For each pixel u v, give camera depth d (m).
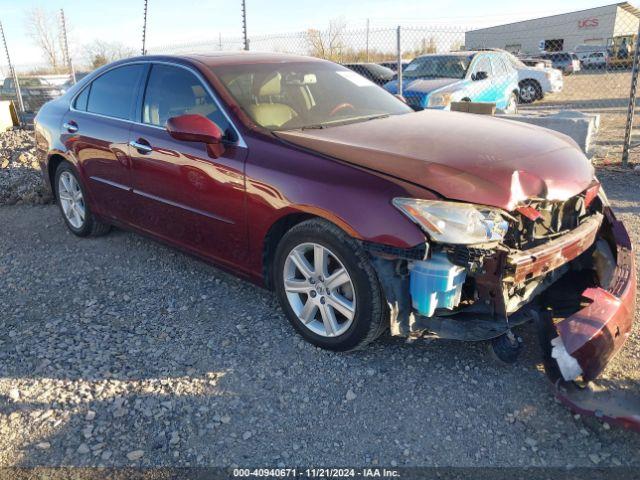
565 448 2.45
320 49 11.43
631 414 2.43
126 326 3.57
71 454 2.49
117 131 4.25
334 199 2.85
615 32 35.56
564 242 2.90
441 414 2.68
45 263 4.69
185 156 3.63
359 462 2.42
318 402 2.79
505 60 12.49
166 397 2.85
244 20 11.28
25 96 16.38
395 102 4.30
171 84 3.96
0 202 6.59
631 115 7.22
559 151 3.28
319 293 3.09
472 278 2.81
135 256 4.74
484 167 2.86
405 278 2.79
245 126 3.41
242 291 3.99
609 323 2.59
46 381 3.00
